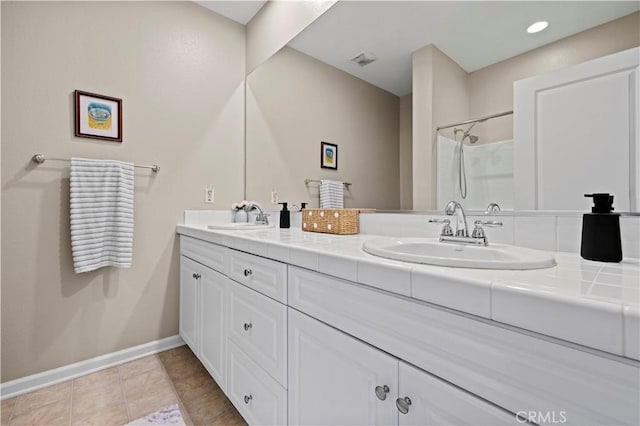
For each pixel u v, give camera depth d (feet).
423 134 4.27
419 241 3.59
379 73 4.79
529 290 1.55
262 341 3.67
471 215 3.74
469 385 1.79
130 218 5.58
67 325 5.30
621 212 2.71
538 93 3.25
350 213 4.81
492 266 2.09
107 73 5.67
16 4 4.82
